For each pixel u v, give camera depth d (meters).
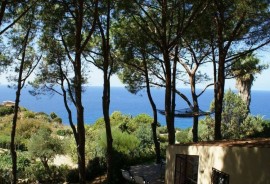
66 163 28.64
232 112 27.97
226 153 10.21
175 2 17.09
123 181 19.70
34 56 20.44
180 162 15.12
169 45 17.59
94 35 20.50
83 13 17.31
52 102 199.38
